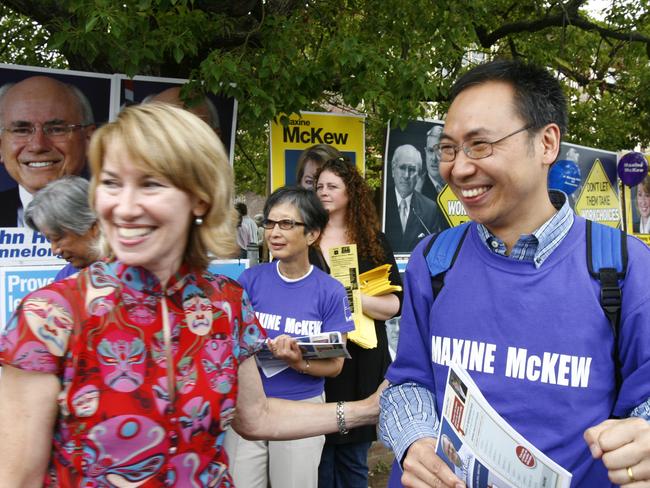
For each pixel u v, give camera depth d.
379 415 1.88
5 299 3.67
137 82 4.39
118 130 1.30
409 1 5.38
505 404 1.55
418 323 1.79
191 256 1.43
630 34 7.93
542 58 8.16
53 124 4.20
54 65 6.04
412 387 1.80
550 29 8.27
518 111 1.51
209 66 4.23
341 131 5.52
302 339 2.78
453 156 1.59
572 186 8.84
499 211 1.56
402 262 6.14
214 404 1.37
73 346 1.25
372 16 5.52
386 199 6.04
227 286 1.52
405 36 5.45
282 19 4.75
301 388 2.93
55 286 1.29
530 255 1.58
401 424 1.71
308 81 4.77
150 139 1.27
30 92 4.13
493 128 1.51
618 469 1.31
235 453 2.86
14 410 1.22
